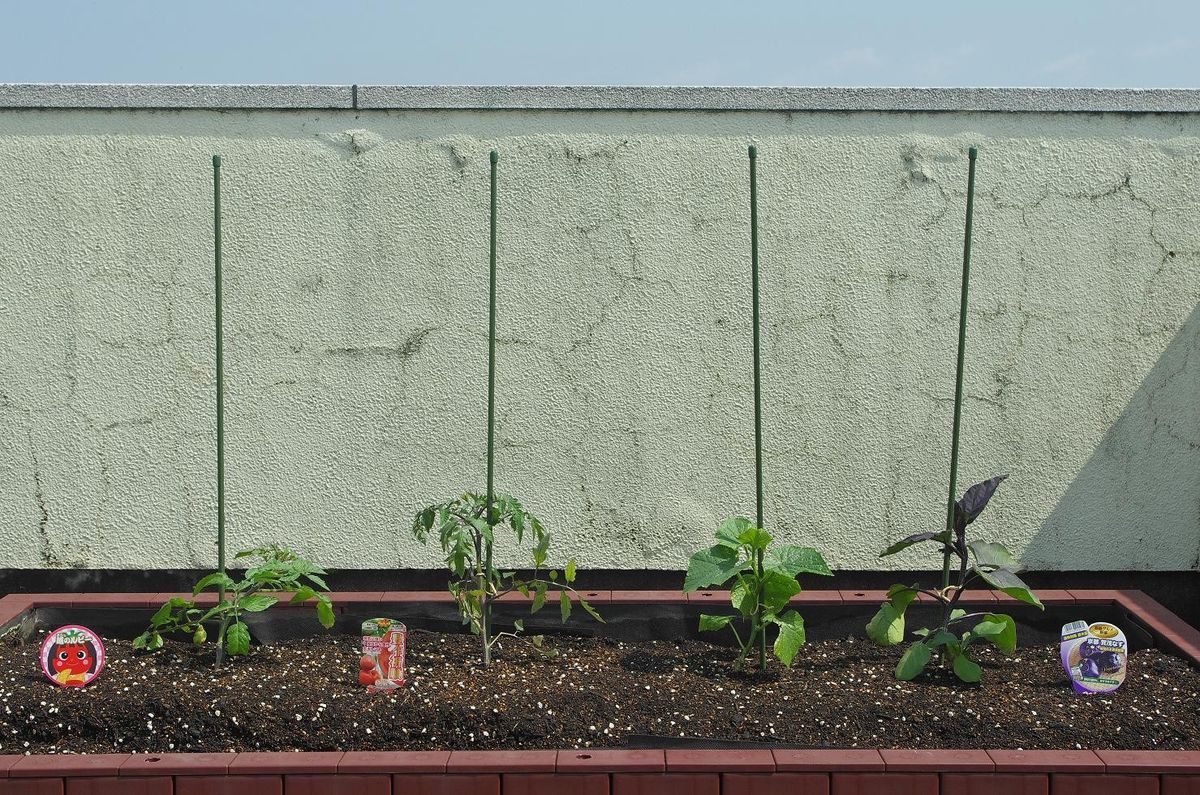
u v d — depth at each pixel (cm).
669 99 505
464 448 518
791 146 508
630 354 515
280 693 397
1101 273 512
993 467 520
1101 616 483
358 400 516
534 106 505
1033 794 348
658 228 511
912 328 514
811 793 349
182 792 350
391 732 378
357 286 512
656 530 522
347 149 507
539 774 349
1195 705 396
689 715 387
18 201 505
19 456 515
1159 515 521
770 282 512
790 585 421
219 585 448
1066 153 509
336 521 521
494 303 443
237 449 516
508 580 519
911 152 509
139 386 512
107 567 521
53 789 349
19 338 510
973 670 415
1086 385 516
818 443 518
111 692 399
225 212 507
